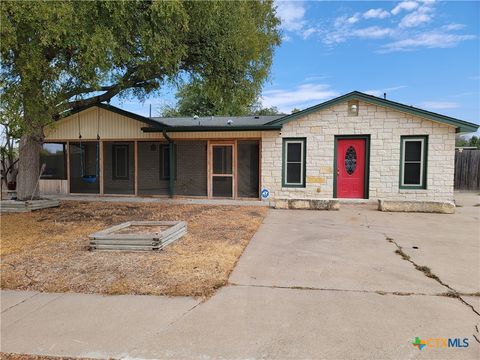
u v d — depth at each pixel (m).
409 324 3.14
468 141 31.53
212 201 11.82
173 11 7.25
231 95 11.40
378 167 10.99
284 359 2.64
